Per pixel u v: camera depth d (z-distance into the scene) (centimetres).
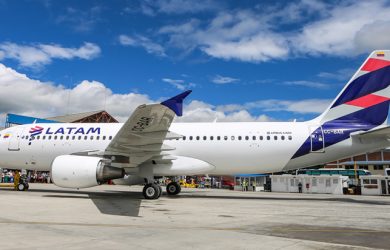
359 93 1866
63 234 757
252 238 754
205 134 1908
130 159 1711
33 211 1166
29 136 2034
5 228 823
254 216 1149
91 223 932
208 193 2552
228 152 1870
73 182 1636
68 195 1917
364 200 2042
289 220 1065
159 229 853
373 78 1855
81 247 628
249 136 1873
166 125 1526
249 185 4528
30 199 1584
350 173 4916
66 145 1973
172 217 1091
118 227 873
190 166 1875
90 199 1688
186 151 1902
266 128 1891
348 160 6806
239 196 2208
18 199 1567
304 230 876
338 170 4997
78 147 1961
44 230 803
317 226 947
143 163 1808
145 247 644
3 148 2044
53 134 2012
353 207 1534
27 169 2088
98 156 1833
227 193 2642
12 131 2084
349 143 1819
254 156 1861
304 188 3372
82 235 750
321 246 684
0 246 626
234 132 1895
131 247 640
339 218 1130
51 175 1647
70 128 2023
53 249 607
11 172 4603
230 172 1936
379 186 2977
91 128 1998
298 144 1833
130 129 1517
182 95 1372
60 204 1404
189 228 879
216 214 1183
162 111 1411
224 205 1512
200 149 1891
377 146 1823
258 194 2633
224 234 798
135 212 1205
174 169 1872
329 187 3225
